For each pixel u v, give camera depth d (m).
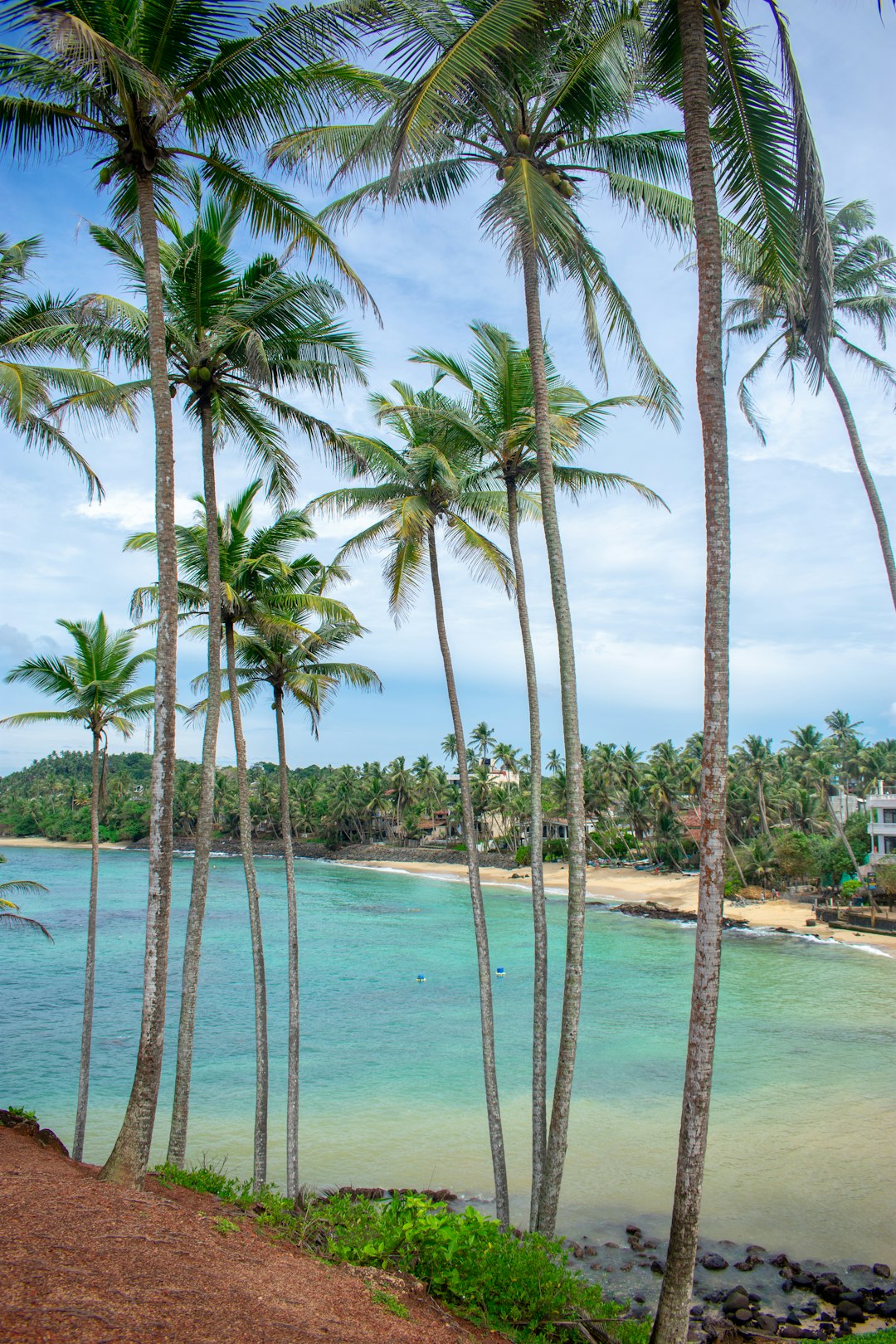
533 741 14.98
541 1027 13.80
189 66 10.77
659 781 88.44
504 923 63.94
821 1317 13.49
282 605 17.48
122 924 60.72
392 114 9.55
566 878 91.69
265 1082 16.75
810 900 68.75
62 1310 5.05
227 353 13.65
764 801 86.81
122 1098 24.86
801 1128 22.23
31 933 57.41
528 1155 20.84
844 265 22.02
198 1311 5.62
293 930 18.02
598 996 38.91
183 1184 10.49
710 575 8.09
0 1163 8.58
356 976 44.28
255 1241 7.92
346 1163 20.17
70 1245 6.22
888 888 56.09
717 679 8.01
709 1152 20.88
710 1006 7.70
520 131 12.35
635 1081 26.52
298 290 13.48
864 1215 17.38
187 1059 13.99
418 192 13.28
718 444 8.16
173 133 10.86
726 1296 14.17
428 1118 23.36
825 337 8.20
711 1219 17.42
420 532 15.65
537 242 11.28
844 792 95.38
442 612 16.53
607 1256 15.81
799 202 8.24
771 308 14.33
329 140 11.91
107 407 13.55
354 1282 7.46
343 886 90.06
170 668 10.05
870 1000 37.53
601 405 14.84
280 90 11.10
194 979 14.07
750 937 55.72
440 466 15.20
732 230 12.23
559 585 12.49
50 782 179.62
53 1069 27.83
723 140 9.73
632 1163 20.28
